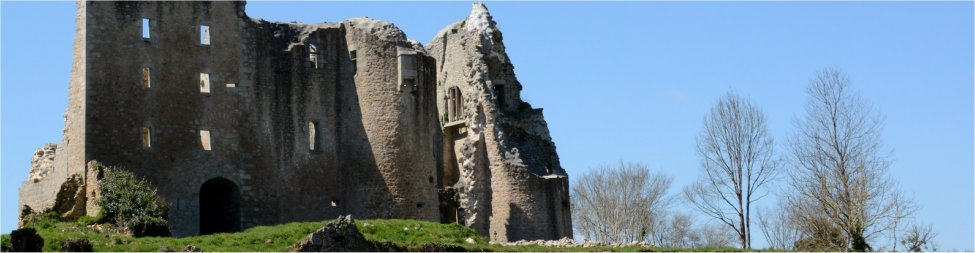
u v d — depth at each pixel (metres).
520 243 91.38
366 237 80.62
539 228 106.62
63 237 77.88
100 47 91.50
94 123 90.56
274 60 97.94
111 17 92.12
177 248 78.06
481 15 111.38
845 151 92.25
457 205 106.38
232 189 95.56
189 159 93.75
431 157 101.38
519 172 106.69
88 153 90.06
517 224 106.00
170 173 93.00
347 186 99.06
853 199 90.62
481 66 109.06
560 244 91.06
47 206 91.31
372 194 98.69
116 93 91.62
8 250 72.12
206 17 95.56
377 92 99.50
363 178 98.81
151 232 85.06
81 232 81.88
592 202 119.50
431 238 85.38
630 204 118.75
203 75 96.44
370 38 99.94
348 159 99.38
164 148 93.00
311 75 99.00
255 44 97.25
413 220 91.81
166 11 94.19
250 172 95.88
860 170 91.50
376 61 99.81
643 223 118.38
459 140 109.44
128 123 91.88
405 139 99.75
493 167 107.19
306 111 98.44
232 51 96.19
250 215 95.44
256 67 97.06
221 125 95.25
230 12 96.50
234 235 82.44
